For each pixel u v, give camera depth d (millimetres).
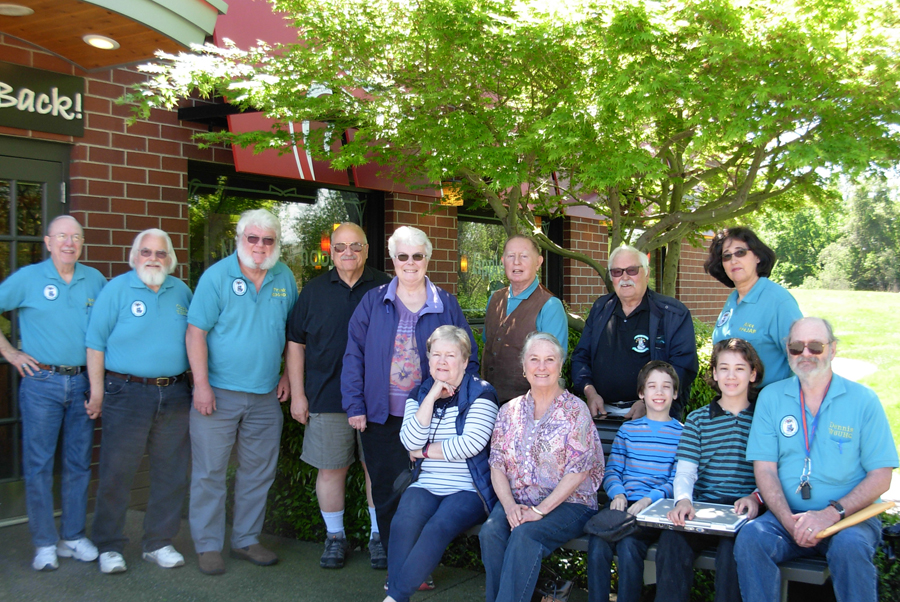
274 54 4395
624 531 3010
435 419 3436
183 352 3848
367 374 3660
